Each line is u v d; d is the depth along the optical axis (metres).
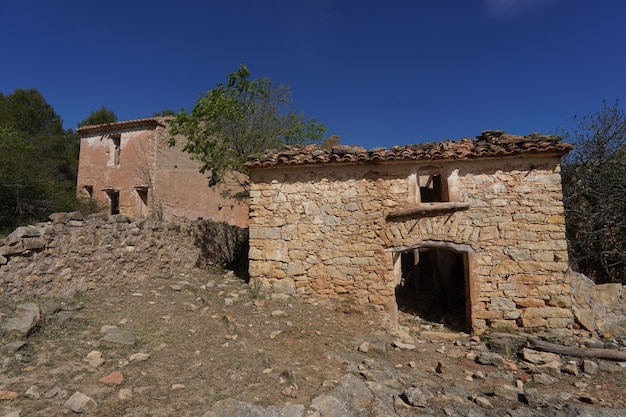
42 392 3.68
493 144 7.69
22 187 10.36
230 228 13.26
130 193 16.70
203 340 5.45
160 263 9.48
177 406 3.64
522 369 5.85
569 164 12.33
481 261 7.39
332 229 8.05
